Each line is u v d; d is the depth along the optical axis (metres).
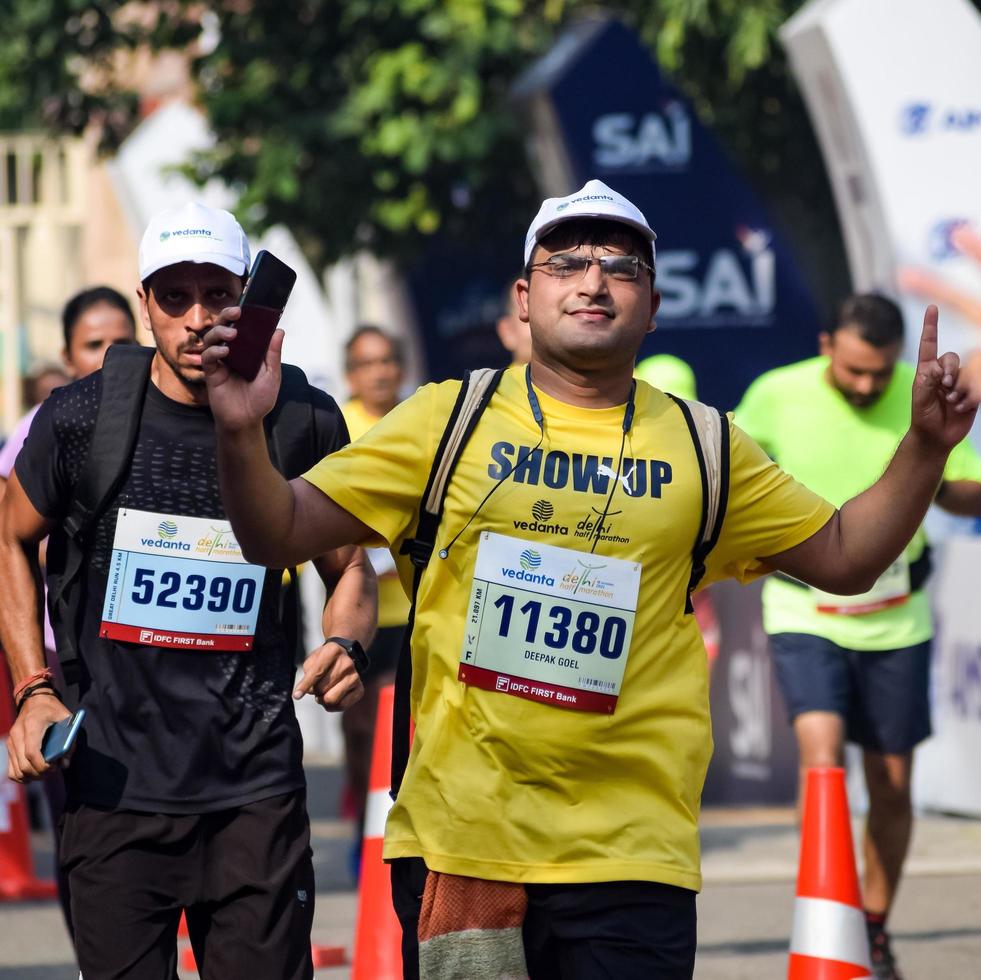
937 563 18.50
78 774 7.54
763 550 6.80
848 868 9.75
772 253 24.69
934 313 6.49
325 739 24.98
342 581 8.10
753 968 12.16
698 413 6.76
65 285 54.19
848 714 12.50
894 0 19.50
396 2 26.69
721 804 18.97
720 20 25.31
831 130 20.11
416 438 6.61
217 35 29.41
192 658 7.61
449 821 6.56
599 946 6.54
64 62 30.05
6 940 13.26
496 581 6.54
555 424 6.62
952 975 12.00
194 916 7.76
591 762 6.54
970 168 19.58
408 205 27.78
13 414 52.25
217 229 7.68
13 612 7.78
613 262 6.58
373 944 10.53
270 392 6.18
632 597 6.53
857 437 12.94
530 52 26.80
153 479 7.67
